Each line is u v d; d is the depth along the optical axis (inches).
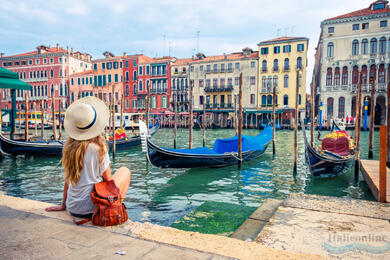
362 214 148.6
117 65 2057.1
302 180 379.9
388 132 341.1
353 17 1432.1
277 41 1647.4
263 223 149.9
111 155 619.5
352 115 1482.5
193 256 83.0
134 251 85.6
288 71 1632.6
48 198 294.5
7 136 596.4
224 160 459.5
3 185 349.4
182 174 417.7
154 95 1971.0
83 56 2354.8
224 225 169.3
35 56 2165.4
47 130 1523.1
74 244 89.7
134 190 330.3
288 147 756.6
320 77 1558.8
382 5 1464.1
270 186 349.7
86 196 108.4
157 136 1204.5
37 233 97.7
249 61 1722.4
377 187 254.2
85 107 105.4
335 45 1483.8
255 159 550.0
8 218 110.9
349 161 415.2
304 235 122.0
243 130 1531.7
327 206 163.0
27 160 531.8
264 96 1707.7
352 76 1466.5
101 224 105.0
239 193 319.0
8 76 481.4
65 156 108.3
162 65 1940.2
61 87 2139.5
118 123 1480.1
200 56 1916.8
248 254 85.9
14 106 562.9
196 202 281.0
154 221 216.2
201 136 1182.3
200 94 1862.7
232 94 1775.3
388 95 355.6
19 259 79.6
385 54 1393.9
